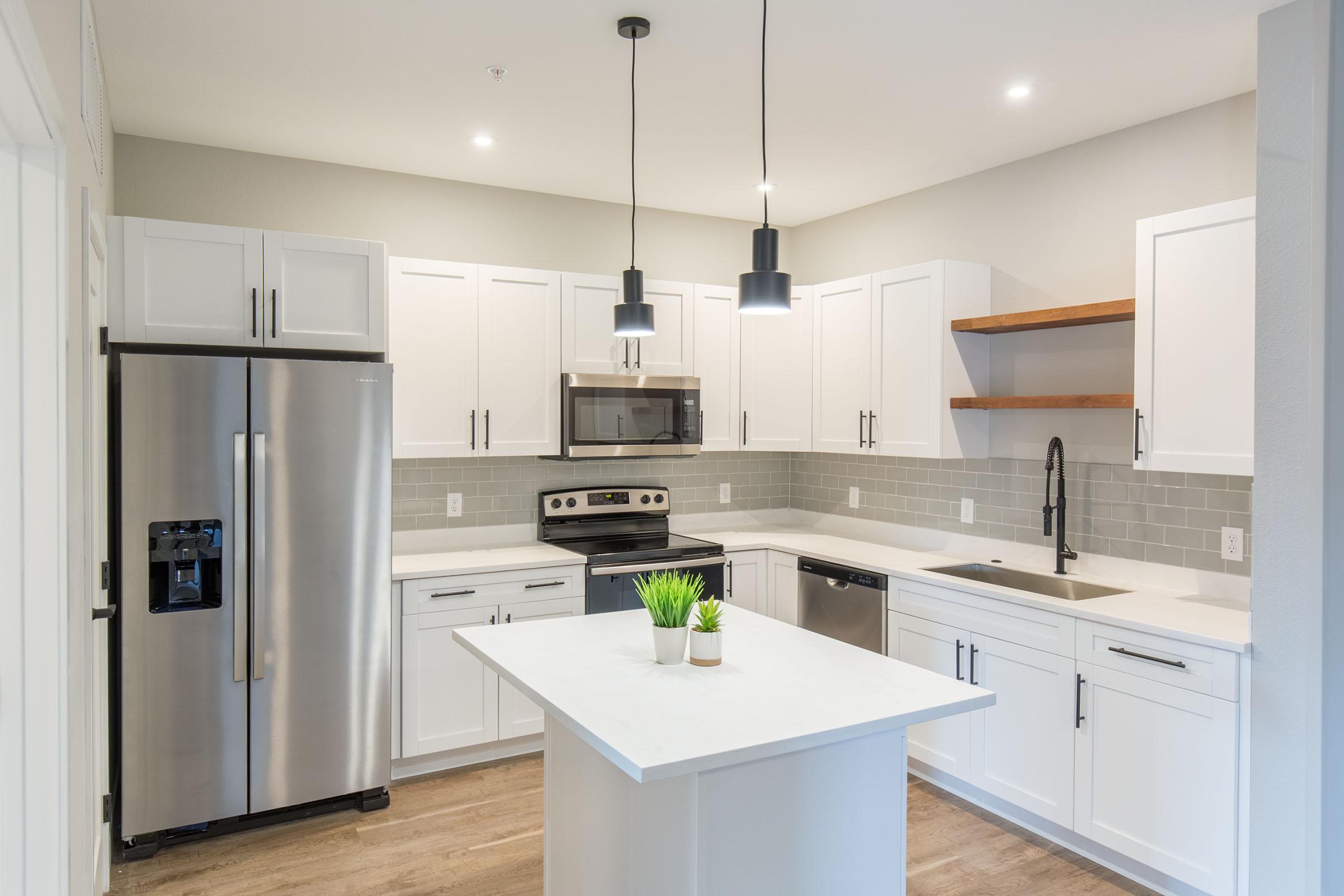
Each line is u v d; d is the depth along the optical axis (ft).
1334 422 6.01
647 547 13.16
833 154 11.65
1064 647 9.23
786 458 16.58
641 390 13.25
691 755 4.98
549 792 7.48
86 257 5.95
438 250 12.92
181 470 9.04
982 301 12.18
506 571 11.64
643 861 6.01
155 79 9.17
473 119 10.39
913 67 8.82
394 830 9.80
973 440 12.20
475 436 12.20
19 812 4.94
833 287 13.83
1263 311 7.55
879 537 14.37
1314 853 6.53
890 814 6.38
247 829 9.77
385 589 10.20
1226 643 7.70
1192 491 9.81
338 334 10.37
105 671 8.45
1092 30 7.97
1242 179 9.41
